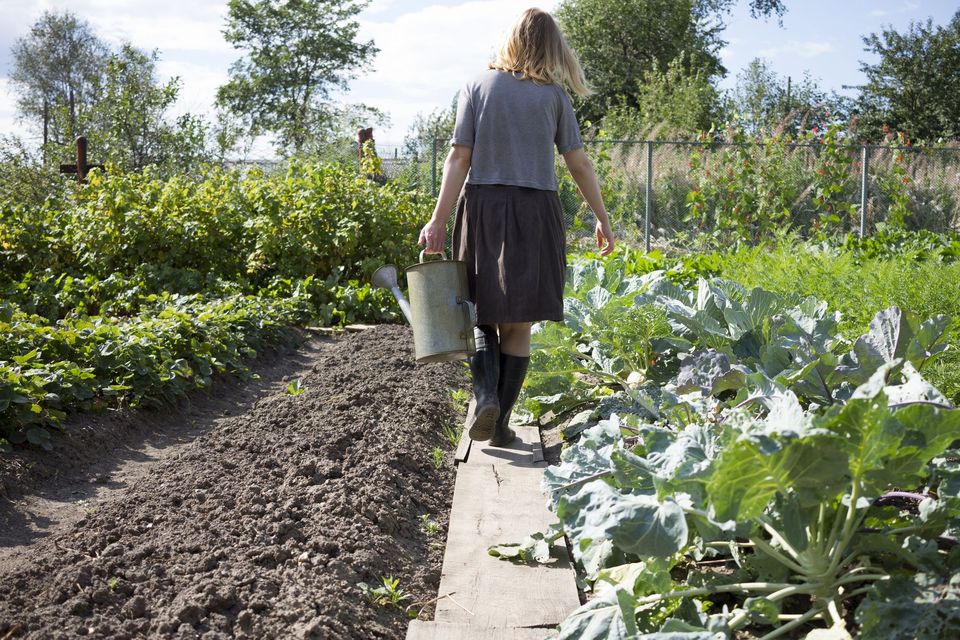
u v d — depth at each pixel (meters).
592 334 4.50
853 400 1.76
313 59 43.22
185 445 4.03
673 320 4.15
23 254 8.21
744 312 3.94
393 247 8.52
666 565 2.12
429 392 4.66
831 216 12.06
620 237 13.04
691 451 2.14
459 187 3.43
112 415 4.11
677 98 20.53
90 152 16.81
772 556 2.10
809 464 1.82
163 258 8.46
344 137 15.02
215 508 2.94
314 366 5.68
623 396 3.85
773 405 2.21
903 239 10.36
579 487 2.52
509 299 3.30
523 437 3.92
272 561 2.54
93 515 2.93
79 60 48.53
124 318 6.66
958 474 2.07
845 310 4.95
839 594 2.06
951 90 31.28
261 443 3.76
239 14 42.78
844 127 13.34
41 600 2.27
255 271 8.54
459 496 3.17
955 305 4.66
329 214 8.56
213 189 8.98
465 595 2.44
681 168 13.53
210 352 5.36
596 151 13.55
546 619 2.29
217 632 2.12
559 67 3.42
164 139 16.39
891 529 2.10
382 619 2.34
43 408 3.77
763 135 12.77
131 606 2.21
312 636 2.11
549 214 3.38
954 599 1.77
